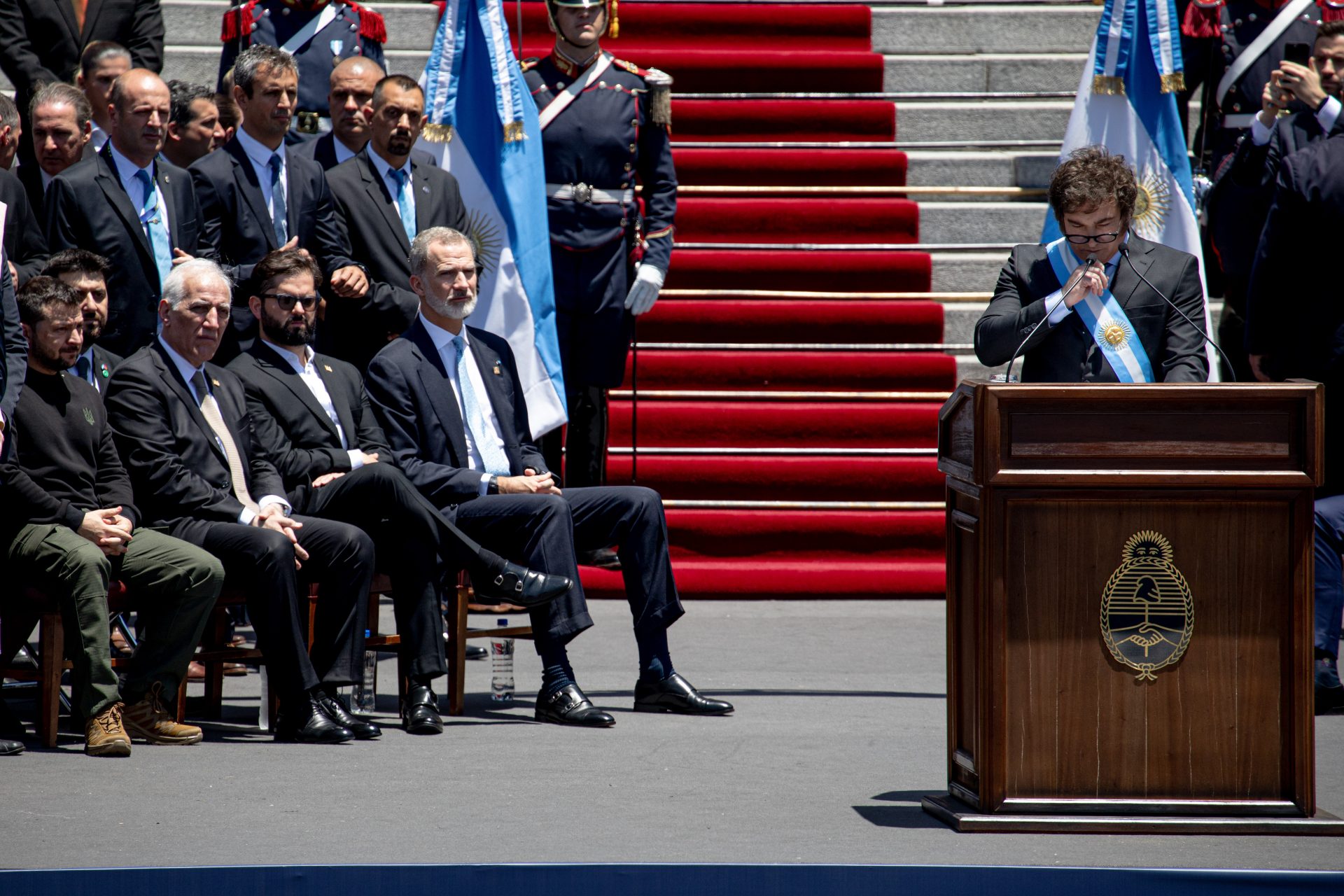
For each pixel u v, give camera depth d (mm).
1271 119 24406
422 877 11781
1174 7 24844
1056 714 13016
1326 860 12016
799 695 19500
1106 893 11719
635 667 21438
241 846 12445
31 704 19047
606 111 24656
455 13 24672
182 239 20312
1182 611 12953
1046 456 12797
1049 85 34781
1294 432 12859
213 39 34469
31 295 17125
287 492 18812
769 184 32812
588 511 19016
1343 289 19688
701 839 12734
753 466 27703
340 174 21984
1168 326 15773
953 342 30375
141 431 17828
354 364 21703
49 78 26203
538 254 24188
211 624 18953
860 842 12633
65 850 12312
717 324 30062
